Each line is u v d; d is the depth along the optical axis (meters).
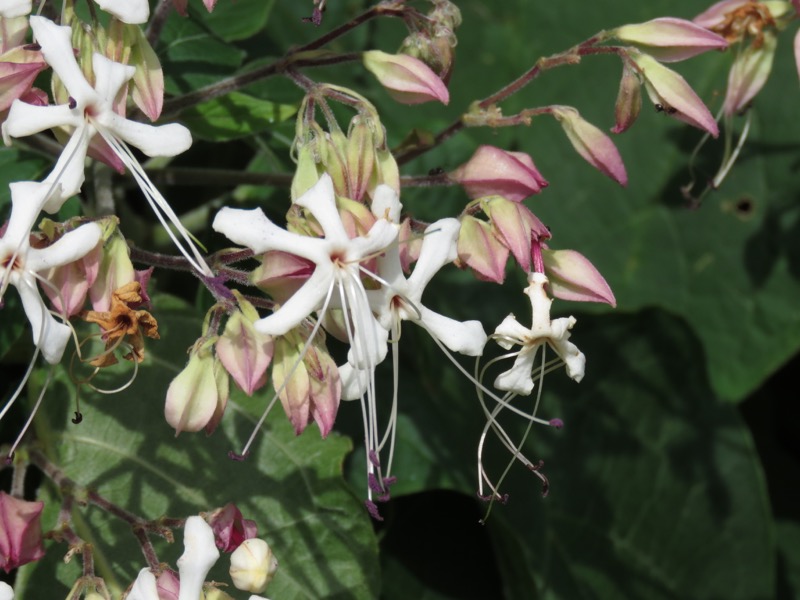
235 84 0.34
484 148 0.33
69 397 0.35
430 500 0.40
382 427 0.39
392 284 0.31
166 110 0.34
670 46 0.34
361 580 0.35
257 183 0.37
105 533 0.34
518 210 0.32
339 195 0.32
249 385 0.31
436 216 0.41
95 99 0.31
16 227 0.30
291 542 0.35
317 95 0.32
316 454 0.36
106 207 0.36
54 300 0.30
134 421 0.35
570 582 0.41
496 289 0.41
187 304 0.36
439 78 0.33
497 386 0.32
